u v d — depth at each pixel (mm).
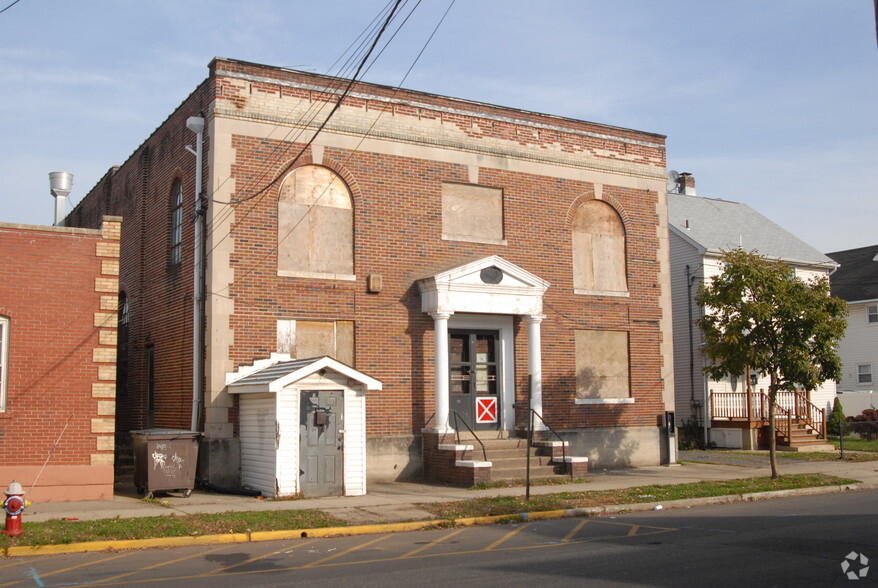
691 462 24078
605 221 23297
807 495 18031
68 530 12109
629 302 23219
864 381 40031
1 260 15305
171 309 20234
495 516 14328
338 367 16797
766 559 10336
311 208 19328
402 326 19922
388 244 20000
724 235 33594
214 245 18047
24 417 15234
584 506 15336
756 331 18875
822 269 34969
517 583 9062
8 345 15242
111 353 15977
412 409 19781
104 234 16156
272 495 16344
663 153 24406
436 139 20875
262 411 17000
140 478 16484
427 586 8969
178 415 19250
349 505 15352
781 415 29938
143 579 9570
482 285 20078
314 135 19281
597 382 22609
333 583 9211
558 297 22125
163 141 21766
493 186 21609
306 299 18906
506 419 21094
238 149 18516
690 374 31078
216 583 9273
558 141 22656
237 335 18094
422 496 16641
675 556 10625
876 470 21781
